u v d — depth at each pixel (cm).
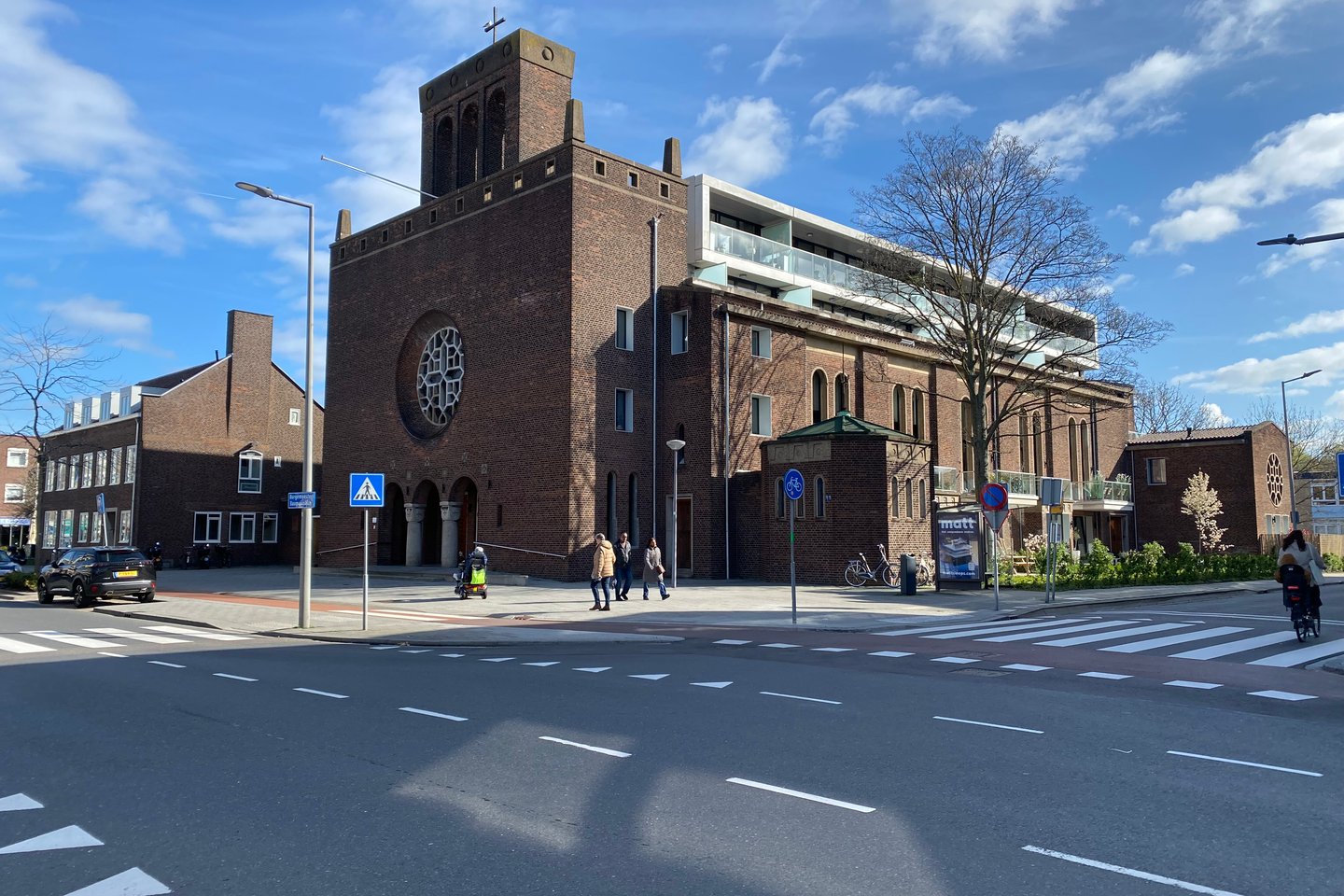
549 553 3084
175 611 2273
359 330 4072
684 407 3275
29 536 7819
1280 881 460
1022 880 460
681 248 3481
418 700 986
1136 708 925
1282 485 5269
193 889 457
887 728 824
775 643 1538
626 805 588
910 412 4003
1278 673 1173
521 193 3341
